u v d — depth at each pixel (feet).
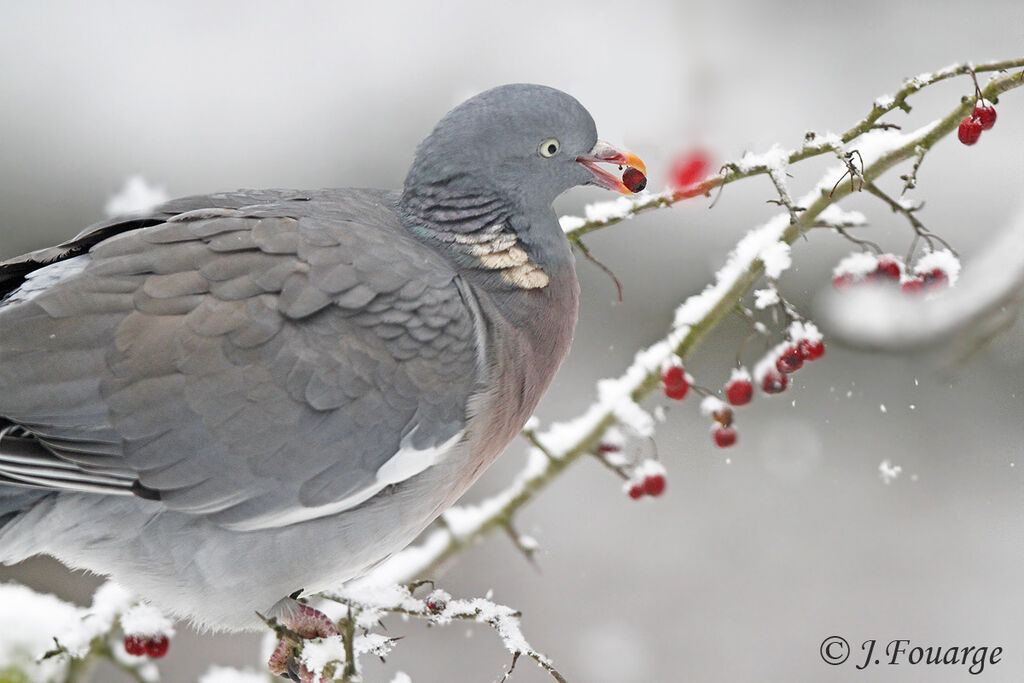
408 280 24.48
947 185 47.96
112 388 22.88
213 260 23.62
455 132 26.09
